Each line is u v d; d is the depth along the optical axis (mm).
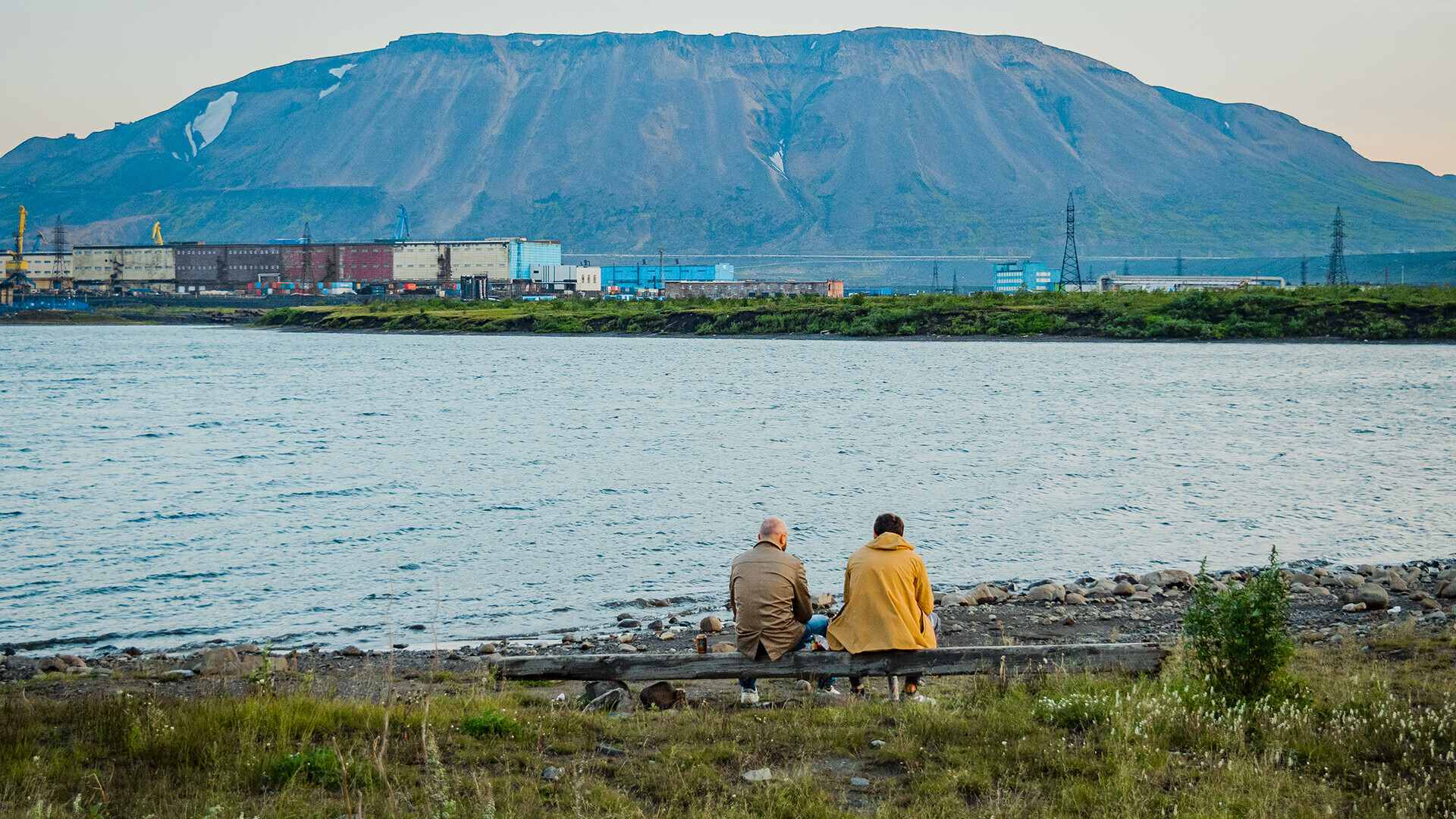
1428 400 67250
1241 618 10242
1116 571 23891
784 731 9758
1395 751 8656
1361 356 114938
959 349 134250
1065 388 78375
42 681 14531
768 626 11070
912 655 11023
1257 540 27047
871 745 9492
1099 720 9711
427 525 29969
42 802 7277
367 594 22297
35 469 41531
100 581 23516
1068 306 158375
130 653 17750
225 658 15703
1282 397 70125
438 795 7570
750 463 41875
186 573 24234
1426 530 28109
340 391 80688
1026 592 21641
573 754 9266
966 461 42031
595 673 11297
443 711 10398
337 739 9539
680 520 30391
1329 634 15500
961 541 27156
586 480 37906
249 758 8805
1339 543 26562
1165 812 7617
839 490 35375
